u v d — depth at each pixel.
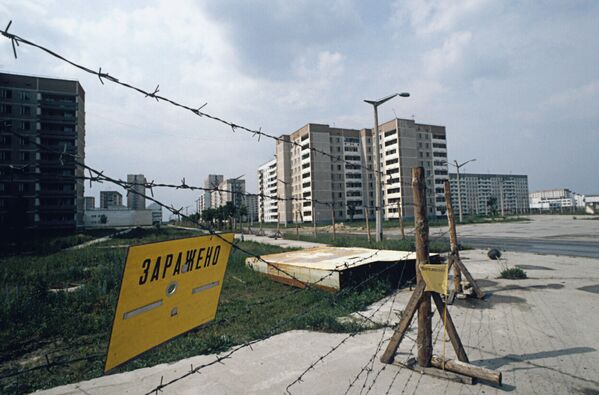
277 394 3.73
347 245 19.31
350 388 3.77
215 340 5.30
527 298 7.39
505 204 168.38
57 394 3.93
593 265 11.34
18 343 5.86
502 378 3.93
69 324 6.68
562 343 4.91
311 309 6.92
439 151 79.19
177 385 4.01
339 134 78.56
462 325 5.85
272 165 102.31
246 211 48.28
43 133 50.97
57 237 39.53
